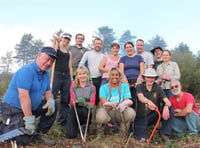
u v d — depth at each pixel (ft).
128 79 16.43
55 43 16.12
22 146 10.48
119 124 13.84
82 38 20.66
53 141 11.27
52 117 11.86
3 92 25.95
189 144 12.17
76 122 12.93
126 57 17.03
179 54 42.06
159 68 18.08
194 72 36.76
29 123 10.43
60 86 16.07
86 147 11.11
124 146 11.46
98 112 13.11
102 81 17.30
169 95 16.89
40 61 10.91
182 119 14.12
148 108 13.41
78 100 12.62
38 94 11.16
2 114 10.97
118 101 13.44
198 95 35.53
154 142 12.62
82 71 13.41
